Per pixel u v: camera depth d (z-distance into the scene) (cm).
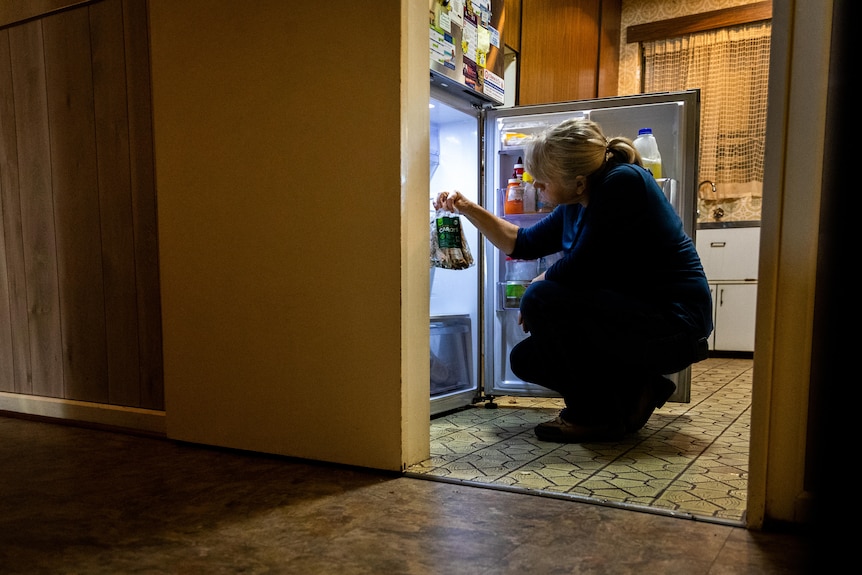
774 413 112
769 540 109
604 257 179
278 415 166
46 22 206
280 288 163
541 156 187
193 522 120
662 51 486
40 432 200
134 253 194
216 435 177
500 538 111
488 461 161
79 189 204
